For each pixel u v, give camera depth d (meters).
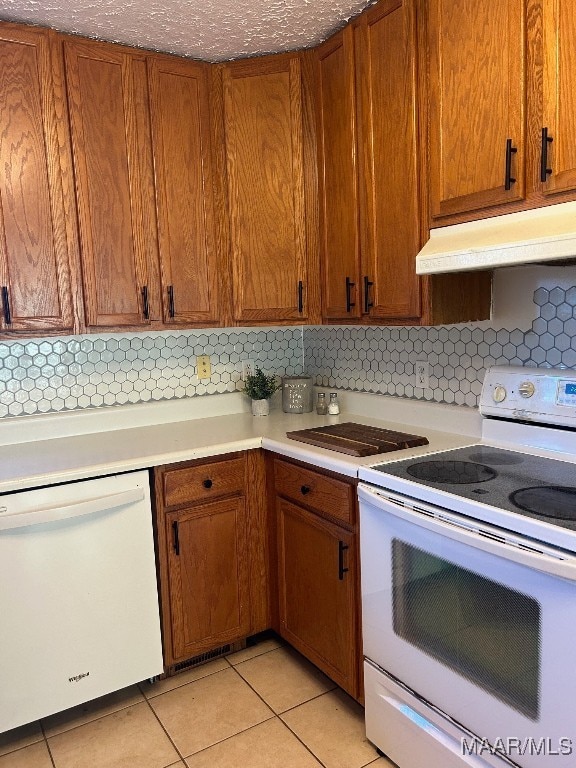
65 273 1.99
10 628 1.73
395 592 1.59
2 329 1.89
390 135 1.84
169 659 2.06
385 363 2.43
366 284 2.00
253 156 2.23
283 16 1.90
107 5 1.78
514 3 1.42
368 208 1.96
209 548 2.11
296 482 2.03
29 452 2.03
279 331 2.87
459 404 2.11
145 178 2.11
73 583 1.82
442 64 1.64
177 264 2.20
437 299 1.79
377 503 1.58
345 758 1.73
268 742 1.80
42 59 1.90
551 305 1.77
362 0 1.83
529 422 1.82
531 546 1.21
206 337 2.66
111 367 2.43
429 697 1.52
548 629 1.18
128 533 1.91
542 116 1.38
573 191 1.33
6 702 1.74
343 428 2.22
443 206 1.68
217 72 2.21
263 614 2.29
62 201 1.97
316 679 2.11
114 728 1.89
